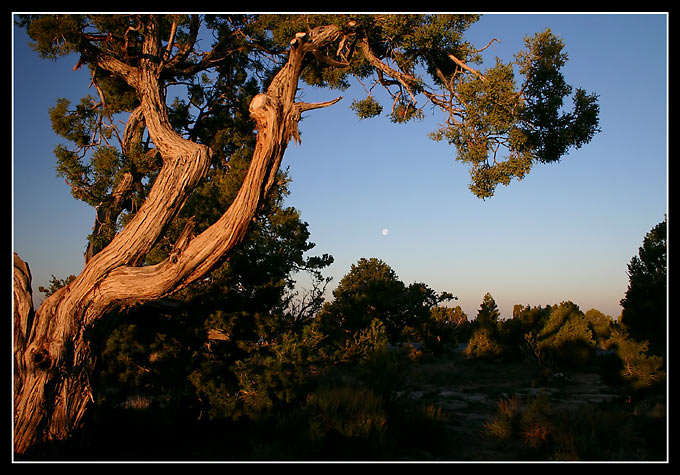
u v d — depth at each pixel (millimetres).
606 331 32438
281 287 11750
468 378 19469
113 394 11203
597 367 21094
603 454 7848
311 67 13562
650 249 11961
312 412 9273
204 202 12984
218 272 11344
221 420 9820
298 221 14781
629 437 8516
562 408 10594
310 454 8070
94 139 13969
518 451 8570
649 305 11484
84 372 8469
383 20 10289
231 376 10234
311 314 13055
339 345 12273
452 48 11352
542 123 10359
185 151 9266
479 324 28219
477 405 13242
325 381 13203
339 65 9328
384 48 11953
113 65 10750
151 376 10531
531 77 10281
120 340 10820
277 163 8289
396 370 11078
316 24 10703
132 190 11977
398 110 12914
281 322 11523
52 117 13539
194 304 11086
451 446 8977
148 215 8789
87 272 8539
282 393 9617
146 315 10188
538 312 29203
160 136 9547
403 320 30609
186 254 8328
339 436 8484
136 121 13219
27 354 8016
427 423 9453
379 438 8547
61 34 10156
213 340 11148
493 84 9930
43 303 8492
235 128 15523
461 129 11000
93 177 11172
